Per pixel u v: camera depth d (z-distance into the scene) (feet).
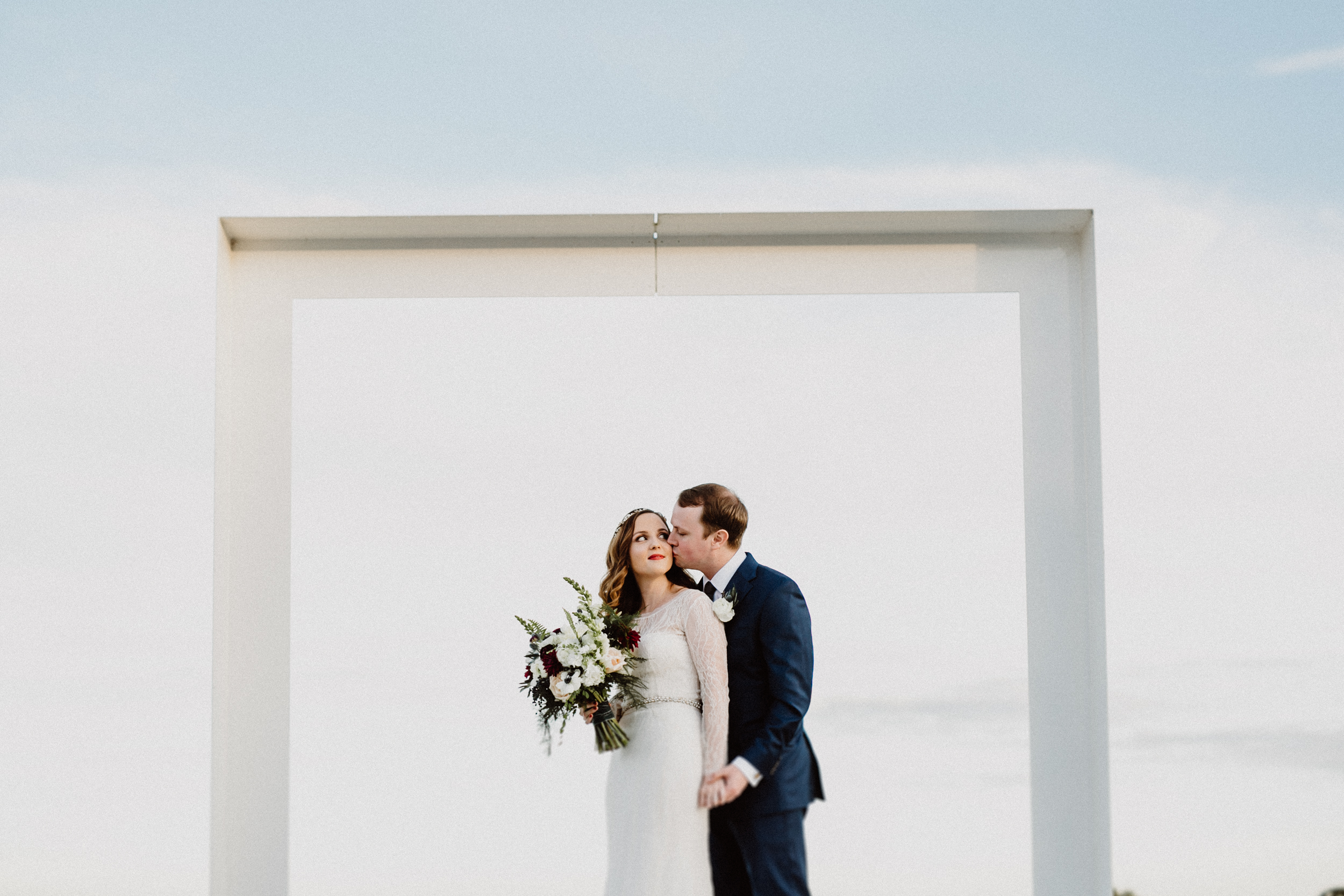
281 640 12.34
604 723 11.07
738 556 11.68
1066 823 12.17
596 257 12.93
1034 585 12.43
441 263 12.95
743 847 11.19
